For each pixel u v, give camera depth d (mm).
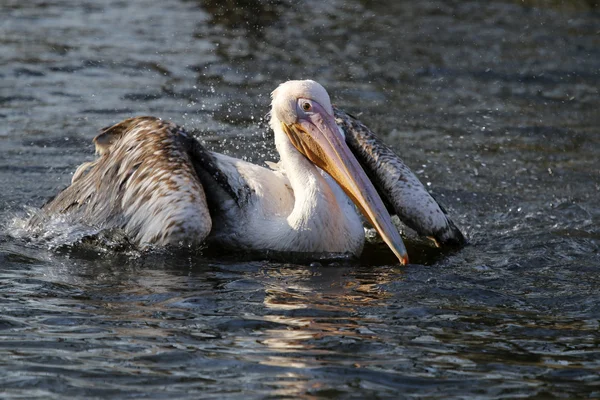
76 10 29172
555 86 23422
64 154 16234
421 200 12547
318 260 11406
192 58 24047
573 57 26266
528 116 20812
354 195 11375
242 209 11812
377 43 27172
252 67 23484
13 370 7547
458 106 21391
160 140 11805
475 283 10672
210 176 11992
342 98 21328
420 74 24000
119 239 11539
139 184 11516
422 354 8156
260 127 18344
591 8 32531
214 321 8883
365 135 13195
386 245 12664
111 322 8789
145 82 21438
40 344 8156
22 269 10656
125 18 28562
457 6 32906
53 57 23125
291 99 11641
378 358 8000
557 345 8492
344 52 25891
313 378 7488
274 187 12109
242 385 7305
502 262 11781
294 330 8680
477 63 25344
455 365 7895
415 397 7176
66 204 12398
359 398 7109
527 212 14688
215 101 20172
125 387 7246
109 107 19266
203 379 7422
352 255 11664
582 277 11031
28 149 16391
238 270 10875
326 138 11523
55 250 11484
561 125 20203
